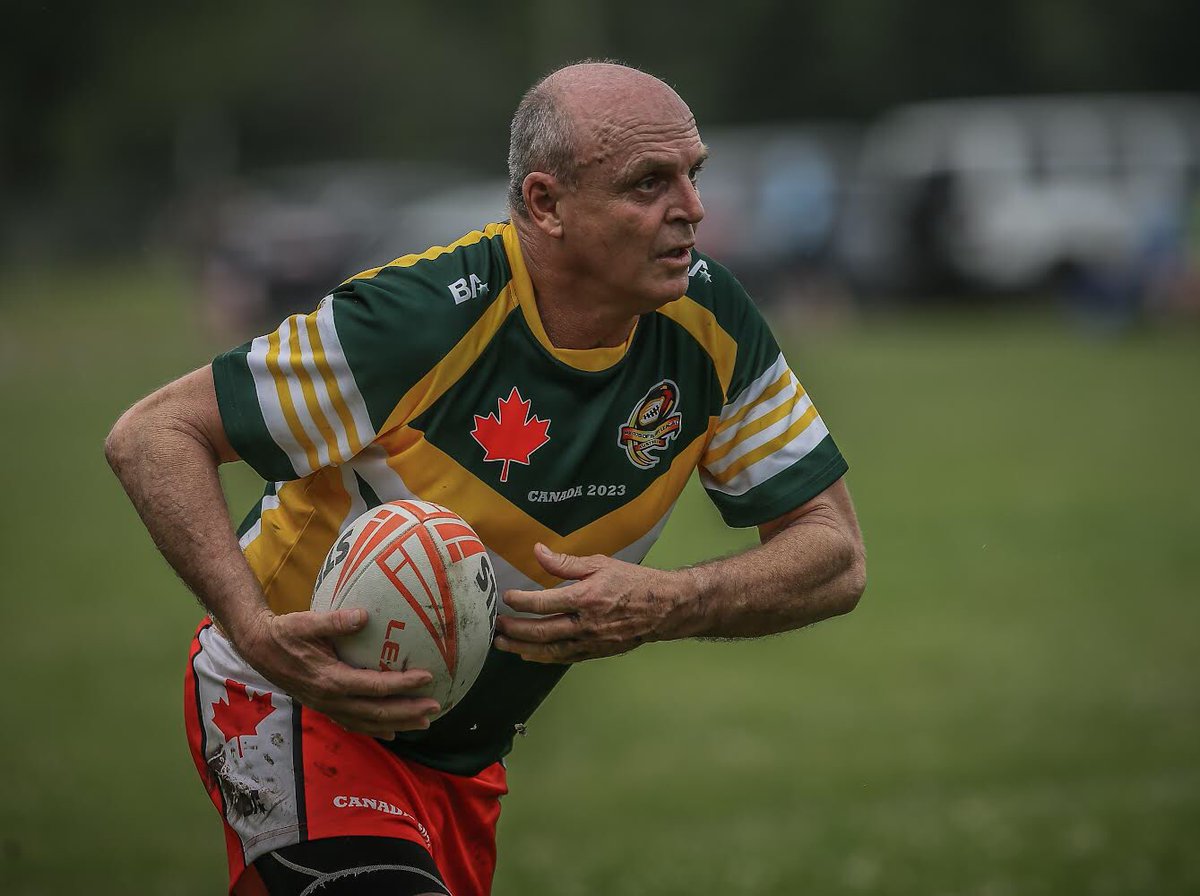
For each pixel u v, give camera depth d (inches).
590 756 1101.1
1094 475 2111.2
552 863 847.1
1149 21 7135.8
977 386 2918.3
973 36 7175.2
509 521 488.4
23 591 1593.3
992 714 1173.1
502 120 7795.3
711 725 1175.6
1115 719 1151.0
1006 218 3779.5
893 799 975.0
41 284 5743.1
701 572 480.4
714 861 844.6
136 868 856.9
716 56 7416.3
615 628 466.0
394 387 466.6
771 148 4608.8
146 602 1552.7
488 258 478.6
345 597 457.1
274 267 3794.3
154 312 4478.3
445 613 457.7
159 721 1167.6
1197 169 3902.6
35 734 1122.0
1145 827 888.9
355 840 486.9
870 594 1555.1
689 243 465.1
